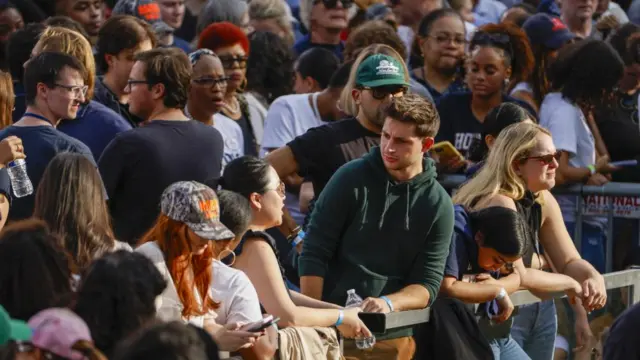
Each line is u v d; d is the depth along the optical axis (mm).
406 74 16062
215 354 7605
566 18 29797
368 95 15820
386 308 13320
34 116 14555
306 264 14055
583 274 15922
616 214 20578
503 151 15070
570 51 21625
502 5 32656
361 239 13984
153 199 14930
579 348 16062
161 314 10742
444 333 13531
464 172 19453
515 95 22625
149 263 9320
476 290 14125
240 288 11570
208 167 15430
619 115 22781
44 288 9555
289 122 20625
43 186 11445
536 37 23594
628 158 22625
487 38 21125
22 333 7570
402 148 13727
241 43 21203
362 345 12945
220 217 11867
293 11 31016
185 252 11000
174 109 15406
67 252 10430
